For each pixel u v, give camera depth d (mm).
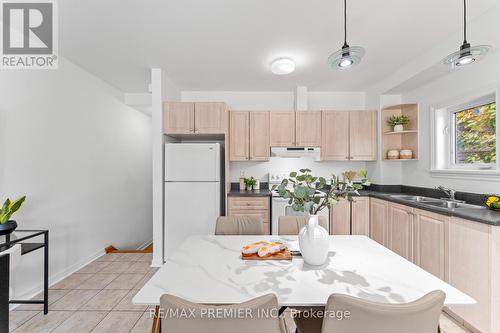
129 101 3926
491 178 2121
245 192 3426
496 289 1548
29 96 2197
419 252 2254
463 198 2389
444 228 1941
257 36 2209
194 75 3160
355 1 1733
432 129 2859
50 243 2416
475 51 1428
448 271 1895
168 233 3014
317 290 988
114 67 2895
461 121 2621
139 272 2727
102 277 2596
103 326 1779
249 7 1804
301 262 1282
